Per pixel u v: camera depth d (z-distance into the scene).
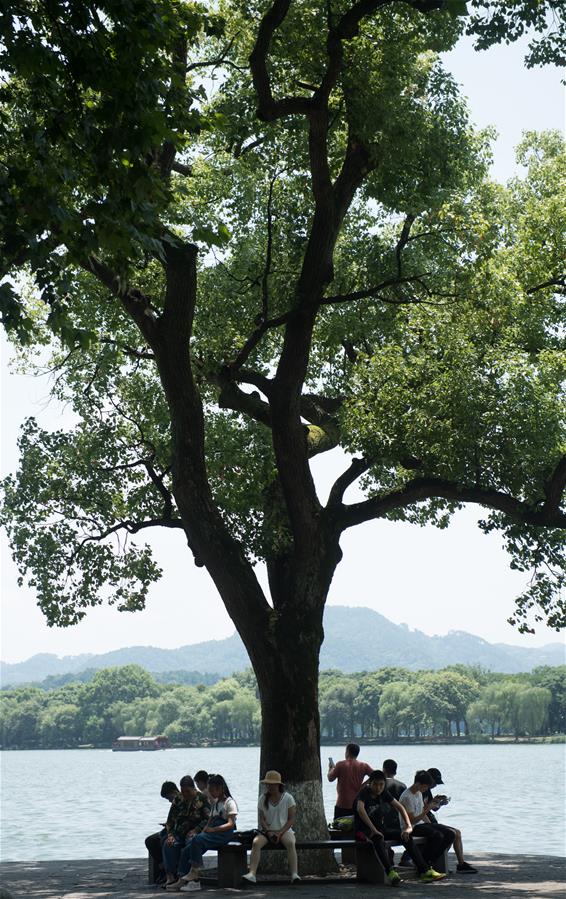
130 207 11.29
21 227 11.34
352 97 19.38
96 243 11.40
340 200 20.23
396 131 19.48
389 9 19.59
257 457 24.17
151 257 19.42
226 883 17.08
